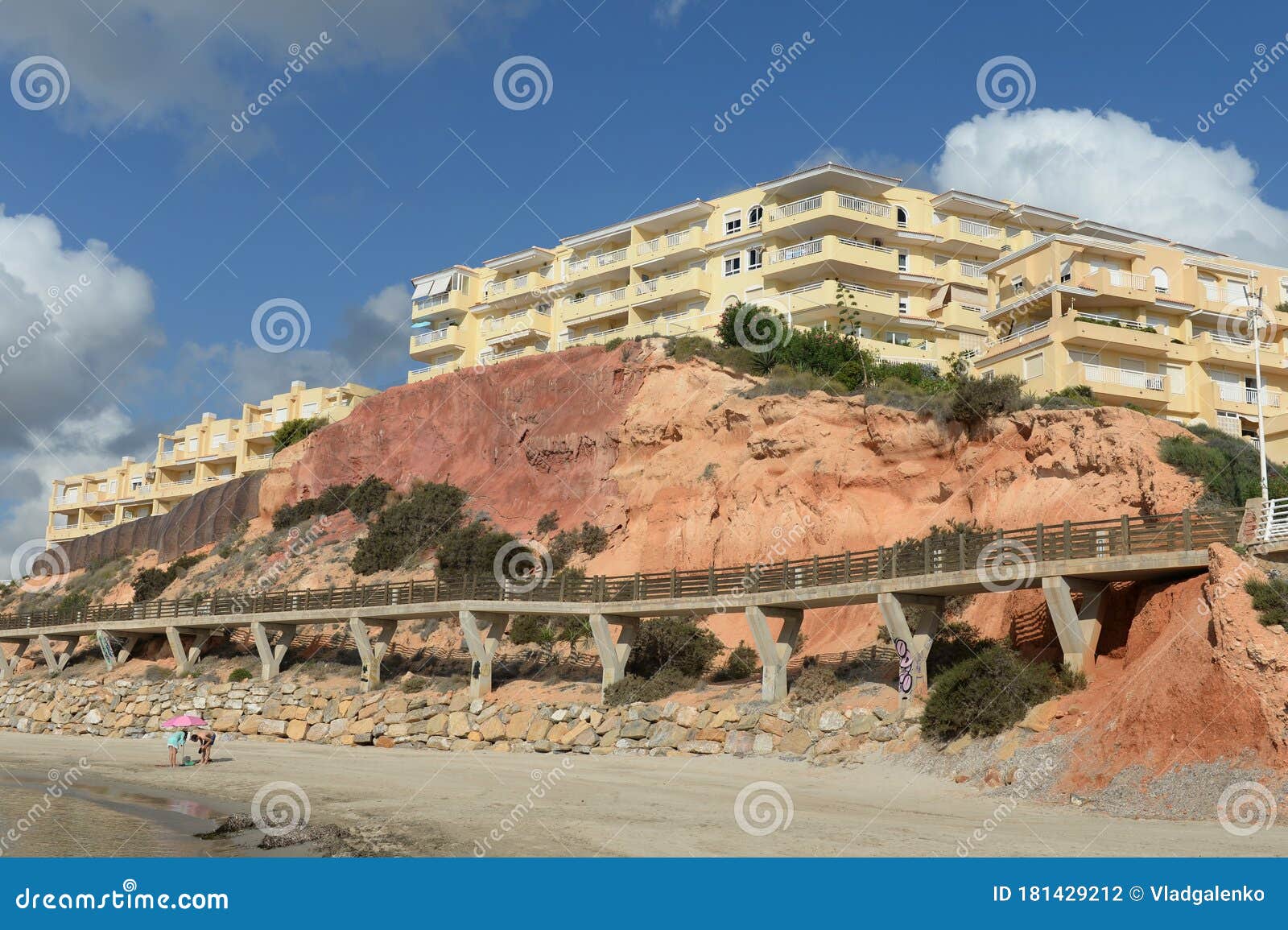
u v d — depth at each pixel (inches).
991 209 2898.6
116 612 2677.2
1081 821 967.0
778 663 1510.8
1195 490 1416.1
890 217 2770.7
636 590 1706.4
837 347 2436.0
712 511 2031.3
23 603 3969.0
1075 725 1119.0
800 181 2773.1
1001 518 1614.2
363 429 3169.3
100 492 5187.0
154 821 1185.4
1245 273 2544.3
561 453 2586.1
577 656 1895.9
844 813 1067.3
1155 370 2380.7
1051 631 1315.2
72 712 2455.7
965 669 1255.5
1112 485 1497.3
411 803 1235.9
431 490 2743.6
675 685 1637.6
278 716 2046.0
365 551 2652.6
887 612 1353.3
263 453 4522.6
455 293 3545.8
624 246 3193.9
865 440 1909.4
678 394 2353.6
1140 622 1173.1
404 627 2237.9
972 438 1795.0
